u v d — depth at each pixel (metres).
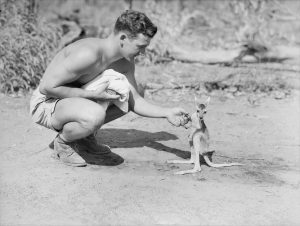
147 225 3.39
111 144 4.96
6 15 7.26
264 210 3.67
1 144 4.83
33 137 5.05
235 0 10.18
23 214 3.48
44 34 7.47
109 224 3.38
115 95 4.14
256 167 4.55
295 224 3.49
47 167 4.26
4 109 5.94
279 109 6.58
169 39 8.98
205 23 11.38
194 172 4.28
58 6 11.91
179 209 3.62
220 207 3.68
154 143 5.05
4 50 6.70
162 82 7.46
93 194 3.80
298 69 8.34
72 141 4.26
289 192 4.02
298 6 11.75
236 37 9.70
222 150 4.97
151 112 4.40
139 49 4.01
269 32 9.89
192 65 8.52
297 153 5.00
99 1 13.06
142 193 3.84
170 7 12.02
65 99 4.09
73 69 3.96
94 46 4.00
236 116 6.19
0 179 4.00
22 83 6.72
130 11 3.98
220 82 7.42
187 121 4.29
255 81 7.48
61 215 3.48
